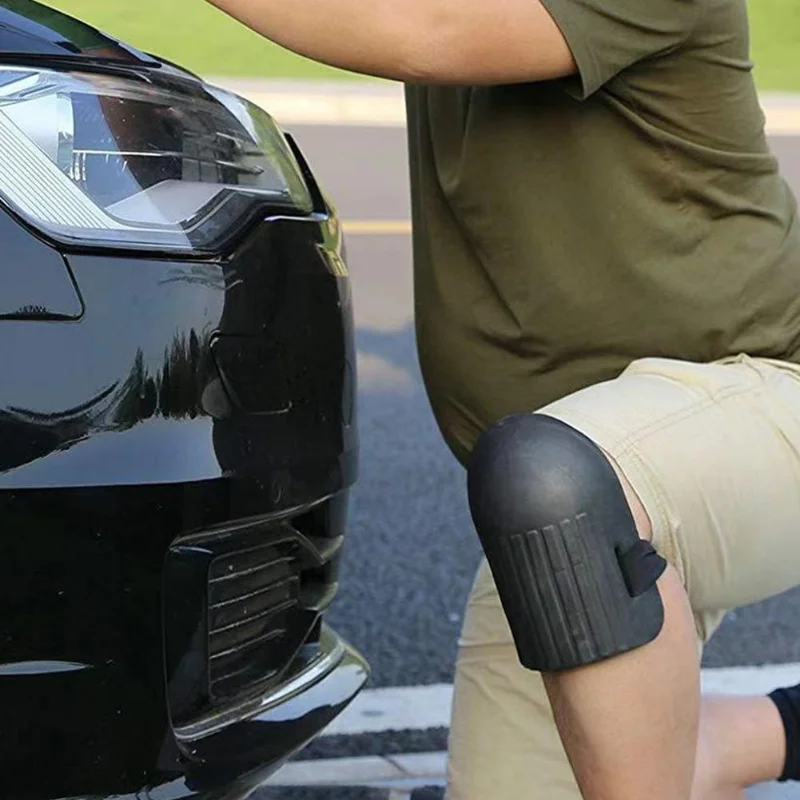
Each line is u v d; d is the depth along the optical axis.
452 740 3.87
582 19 3.17
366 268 11.50
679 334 3.44
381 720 5.26
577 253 3.45
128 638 2.80
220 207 3.14
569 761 3.14
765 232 3.53
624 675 2.93
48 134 2.91
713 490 3.17
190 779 2.98
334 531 3.47
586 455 2.98
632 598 2.93
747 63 3.48
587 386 3.55
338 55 3.24
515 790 3.69
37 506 2.69
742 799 4.01
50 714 2.73
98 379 2.77
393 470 7.88
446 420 3.90
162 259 2.92
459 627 6.11
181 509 2.87
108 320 2.81
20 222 2.75
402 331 10.18
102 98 3.05
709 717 3.94
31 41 3.01
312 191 3.63
